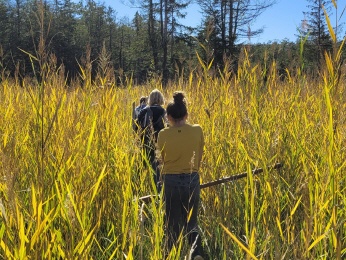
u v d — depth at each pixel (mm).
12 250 2293
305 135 4414
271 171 3883
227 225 3365
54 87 4523
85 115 4324
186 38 40094
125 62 60562
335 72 2408
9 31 44750
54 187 2893
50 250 2359
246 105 5051
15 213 2107
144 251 3078
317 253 2926
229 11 31703
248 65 5422
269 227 3287
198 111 5449
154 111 5297
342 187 3551
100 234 3355
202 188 4082
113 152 4055
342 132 3129
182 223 3926
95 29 71938
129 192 3195
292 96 5344
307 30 2998
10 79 6660
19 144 3852
